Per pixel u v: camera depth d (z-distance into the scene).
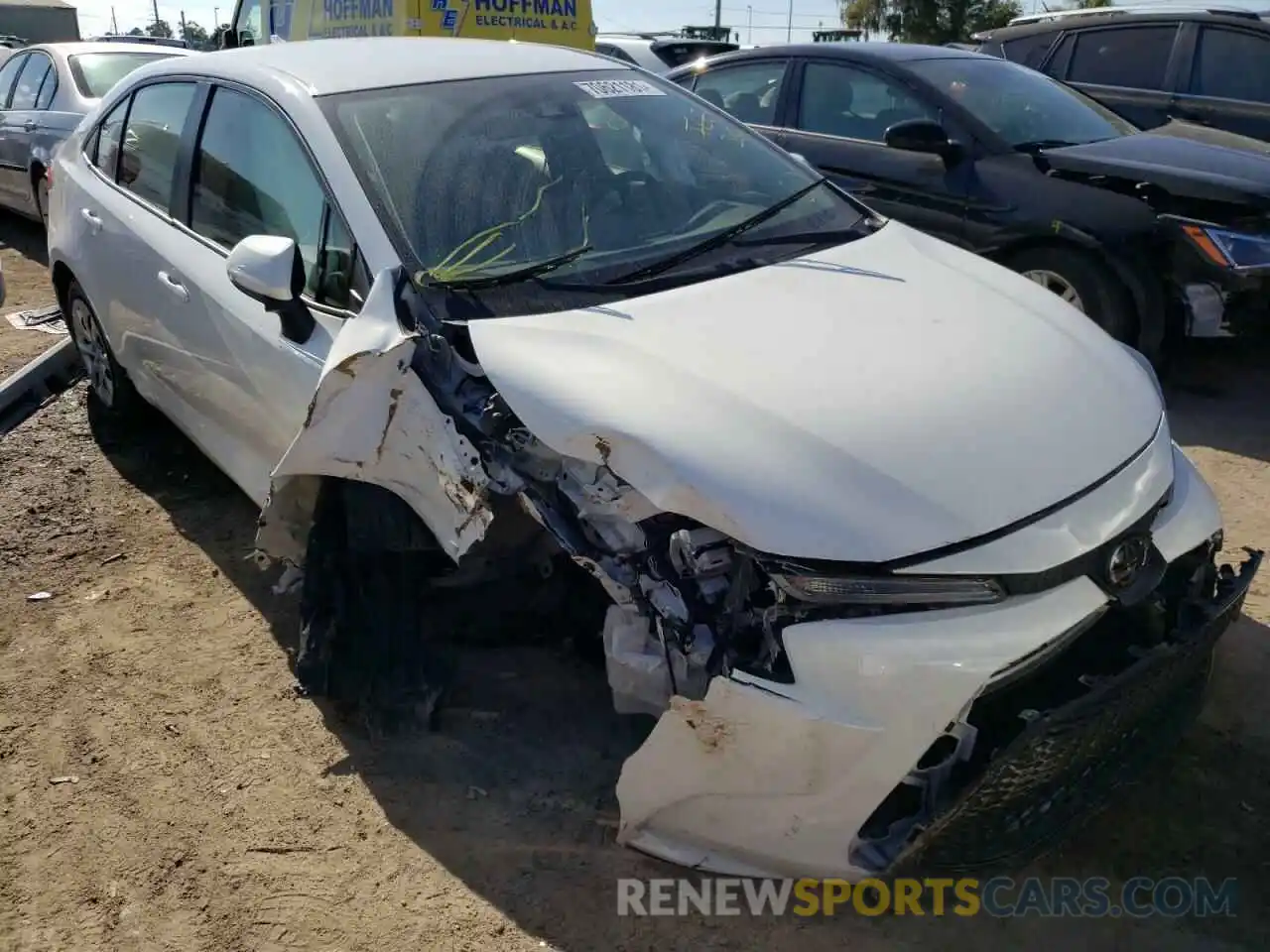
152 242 3.96
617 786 2.41
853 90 6.27
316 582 3.06
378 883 2.58
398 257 2.88
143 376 4.37
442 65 3.54
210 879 2.61
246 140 3.52
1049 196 5.38
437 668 3.09
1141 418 2.66
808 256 3.17
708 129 3.73
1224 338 5.31
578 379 2.46
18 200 8.82
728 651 2.23
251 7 11.08
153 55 8.77
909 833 2.19
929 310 2.85
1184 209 5.09
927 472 2.26
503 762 2.94
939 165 5.77
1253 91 7.15
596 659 3.17
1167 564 2.43
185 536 4.16
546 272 2.92
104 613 3.67
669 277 2.98
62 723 3.15
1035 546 2.22
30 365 5.63
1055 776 2.27
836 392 2.42
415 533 2.82
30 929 2.50
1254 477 4.53
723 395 2.39
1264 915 2.45
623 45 13.89
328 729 3.10
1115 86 7.83
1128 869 2.58
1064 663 2.35
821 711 2.12
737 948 2.39
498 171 3.17
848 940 2.41
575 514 2.42
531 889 2.55
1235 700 3.11
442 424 2.55
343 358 2.63
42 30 42.47
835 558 2.15
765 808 2.25
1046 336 2.82
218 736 3.09
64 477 4.66
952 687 2.10
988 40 8.79
